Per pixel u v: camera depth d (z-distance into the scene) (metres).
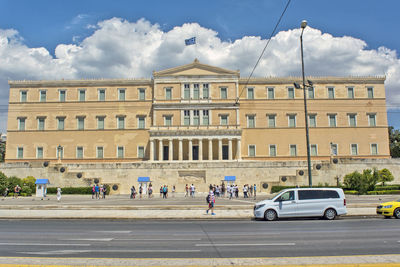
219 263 12.35
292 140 88.25
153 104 87.75
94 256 13.89
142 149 87.69
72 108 89.50
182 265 12.09
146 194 66.12
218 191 58.81
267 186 64.62
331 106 89.44
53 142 88.25
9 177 63.59
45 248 15.73
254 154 87.69
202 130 83.19
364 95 90.12
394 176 68.69
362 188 55.47
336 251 14.48
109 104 89.62
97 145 88.06
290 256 13.55
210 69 89.69
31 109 89.56
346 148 88.00
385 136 88.69
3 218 29.80
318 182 65.88
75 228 23.17
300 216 27.34
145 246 16.12
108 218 28.83
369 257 13.01
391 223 24.42
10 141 88.38
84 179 65.69
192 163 68.00
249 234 19.66
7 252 14.84
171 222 26.84
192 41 85.50
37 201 47.00
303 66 34.84
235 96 88.56
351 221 26.17
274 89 90.12
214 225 24.52
